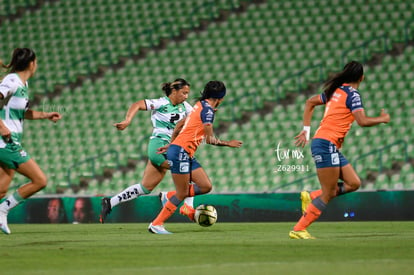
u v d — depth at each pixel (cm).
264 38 7588
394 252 2306
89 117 7231
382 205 4669
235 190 6041
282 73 7162
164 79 7506
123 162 6625
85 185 6494
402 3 7531
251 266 1962
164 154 3553
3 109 2822
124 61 7856
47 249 2500
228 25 7894
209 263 2042
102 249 2486
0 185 2944
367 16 7500
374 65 7000
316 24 7569
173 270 1889
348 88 2797
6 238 3155
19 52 2842
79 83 7719
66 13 8606
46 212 5112
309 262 2050
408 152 6094
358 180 2831
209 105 3128
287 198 4803
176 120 3594
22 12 8750
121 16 8400
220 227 4075
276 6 7906
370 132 6281
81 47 8194
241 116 6838
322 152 2792
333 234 3247
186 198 3628
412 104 6500
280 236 3142
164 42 7950
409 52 7081
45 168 6756
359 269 1878
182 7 8288
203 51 7675
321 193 2959
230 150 6372
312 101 2939
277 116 6762
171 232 3556
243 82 7156
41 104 7581
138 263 2062
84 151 6850
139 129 6931
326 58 7200
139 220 4947
